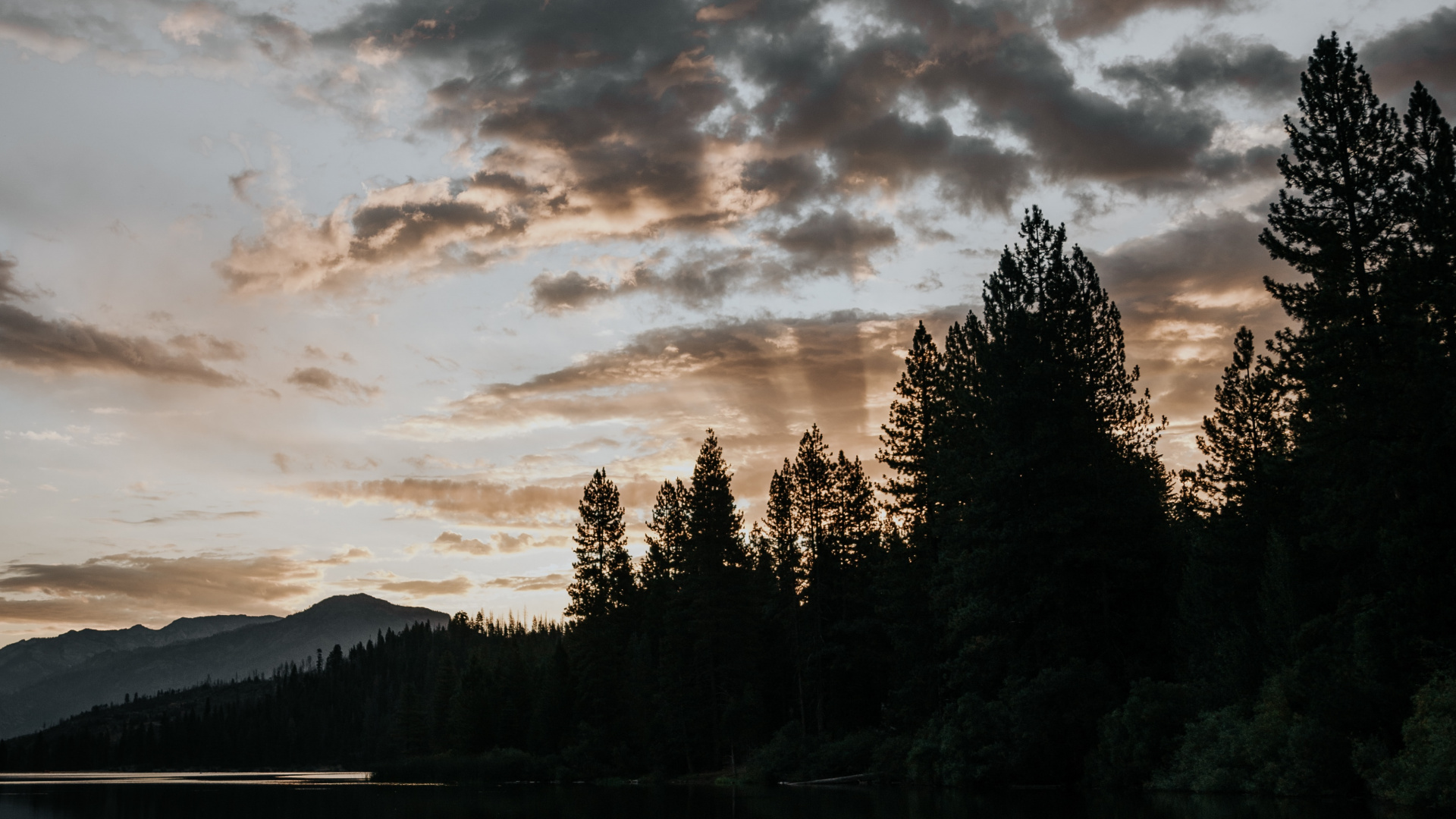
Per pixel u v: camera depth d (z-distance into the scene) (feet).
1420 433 105.60
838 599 249.34
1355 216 118.93
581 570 321.52
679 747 261.24
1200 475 159.63
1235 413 156.97
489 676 370.73
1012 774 139.44
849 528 248.11
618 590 326.03
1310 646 110.22
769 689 266.98
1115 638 148.87
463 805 154.61
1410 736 82.84
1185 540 159.94
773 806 127.44
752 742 247.09
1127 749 121.70
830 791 161.68
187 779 395.55
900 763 175.42
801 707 243.81
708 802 148.15
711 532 270.26
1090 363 163.53
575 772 270.87
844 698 240.73
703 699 262.67
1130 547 148.77
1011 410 155.84
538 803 155.53
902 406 211.00
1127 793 117.19
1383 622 96.89
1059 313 163.32
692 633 272.51
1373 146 117.70
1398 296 110.32
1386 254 115.34
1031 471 151.53
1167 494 184.65
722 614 261.44
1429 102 114.93
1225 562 142.10
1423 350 103.91
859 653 233.55
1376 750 88.89
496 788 232.53
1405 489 103.55
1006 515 151.12
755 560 280.72
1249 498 149.79
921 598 201.87
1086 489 152.56
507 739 333.21
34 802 186.19
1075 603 146.41
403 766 298.56
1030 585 149.59
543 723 308.60
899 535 212.64
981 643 147.95
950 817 90.74
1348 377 114.62
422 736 449.06
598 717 284.82
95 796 209.46
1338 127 119.03
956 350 191.72
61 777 474.90
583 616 317.22
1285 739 98.94
